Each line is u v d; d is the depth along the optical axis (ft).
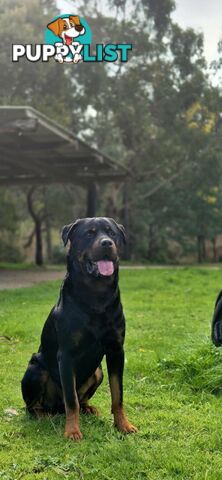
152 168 117.50
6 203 111.24
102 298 14.47
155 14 108.99
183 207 121.39
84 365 14.85
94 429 14.89
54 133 55.83
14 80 95.61
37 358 15.85
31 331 27.61
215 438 14.12
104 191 122.01
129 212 122.31
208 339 22.63
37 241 100.89
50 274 71.77
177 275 65.26
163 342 25.77
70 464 12.60
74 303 14.53
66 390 14.48
